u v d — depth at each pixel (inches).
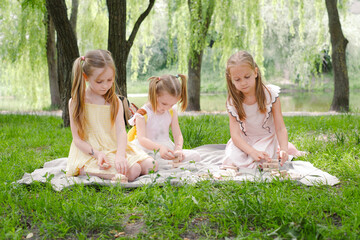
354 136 173.0
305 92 875.4
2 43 506.9
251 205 84.5
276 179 109.7
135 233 78.4
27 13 436.8
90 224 79.7
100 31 490.9
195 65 494.6
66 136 214.5
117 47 245.8
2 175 119.8
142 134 137.4
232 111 136.3
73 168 118.3
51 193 99.4
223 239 75.5
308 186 107.2
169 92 129.7
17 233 75.6
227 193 98.3
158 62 1112.8
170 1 466.0
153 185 100.0
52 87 532.7
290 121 270.2
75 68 119.3
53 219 85.4
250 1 438.3
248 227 79.9
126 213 88.4
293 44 771.4
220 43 461.1
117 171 115.6
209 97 805.2
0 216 86.7
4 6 452.8
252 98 137.6
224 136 203.3
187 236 77.0
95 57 114.0
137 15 443.2
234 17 455.8
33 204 91.4
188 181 108.0
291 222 75.6
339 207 85.8
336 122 239.9
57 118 346.0
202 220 84.4
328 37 555.5
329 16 456.4
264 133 142.3
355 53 802.8
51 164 139.6
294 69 746.8
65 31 237.8
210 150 165.9
